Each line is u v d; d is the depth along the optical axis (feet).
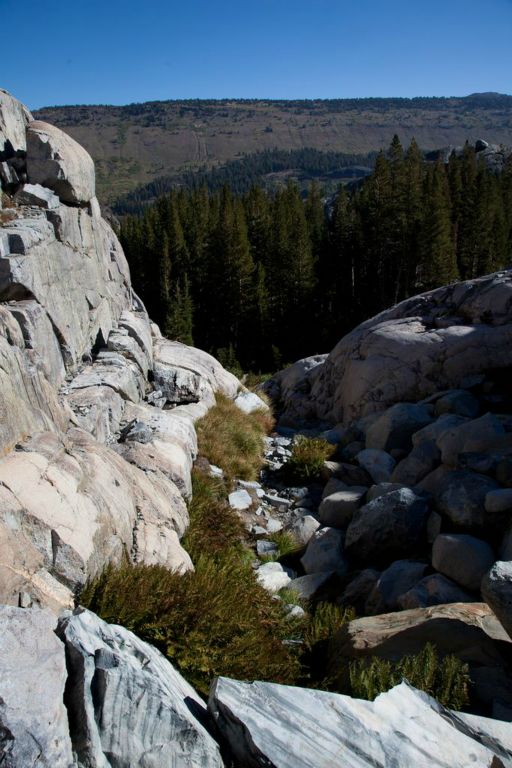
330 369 69.21
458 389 54.44
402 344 59.06
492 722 16.39
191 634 18.07
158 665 15.47
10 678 12.12
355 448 52.06
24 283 33.01
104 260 54.80
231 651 18.75
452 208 222.07
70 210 43.86
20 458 20.07
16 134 42.52
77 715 12.73
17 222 36.73
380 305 201.57
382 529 34.22
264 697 14.74
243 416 58.13
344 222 218.59
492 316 58.18
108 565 19.52
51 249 38.19
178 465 35.01
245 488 45.34
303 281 203.62
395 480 42.68
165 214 274.77
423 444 43.32
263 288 202.39
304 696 15.10
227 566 27.35
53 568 17.63
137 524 24.11
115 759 12.65
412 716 15.70
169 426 40.55
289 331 206.59
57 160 42.24
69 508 19.53
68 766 11.63
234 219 203.92
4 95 40.73
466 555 28.14
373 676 18.84
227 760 13.85
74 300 42.32
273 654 20.97
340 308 212.02
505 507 30.71
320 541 35.88
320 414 67.92
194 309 216.33
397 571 30.09
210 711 14.71
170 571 20.71
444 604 24.77
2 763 11.02
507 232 203.82
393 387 57.82
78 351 42.57
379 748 14.23
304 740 13.85
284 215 228.63
